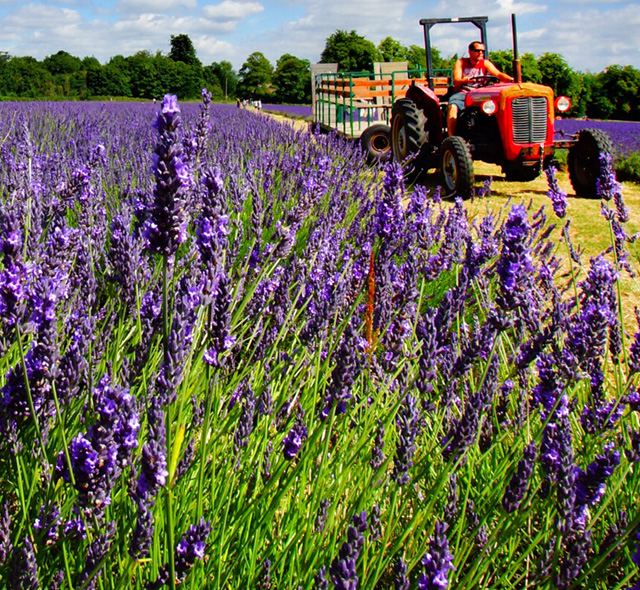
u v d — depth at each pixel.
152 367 2.33
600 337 1.99
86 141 8.02
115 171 5.88
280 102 109.38
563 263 6.00
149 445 1.28
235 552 1.84
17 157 4.84
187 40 121.88
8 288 1.44
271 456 2.12
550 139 9.98
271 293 2.87
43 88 84.50
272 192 5.65
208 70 117.94
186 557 1.44
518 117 9.70
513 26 10.80
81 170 3.05
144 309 2.56
